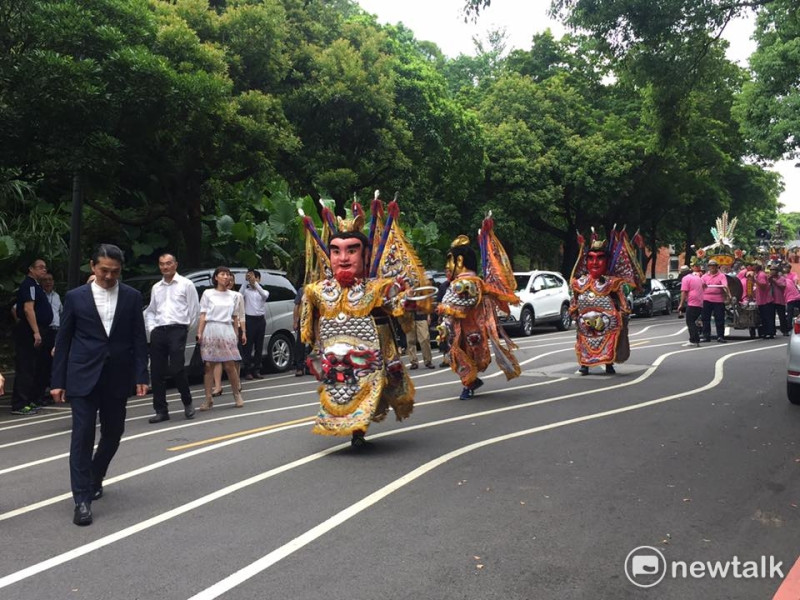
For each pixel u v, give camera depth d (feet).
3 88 35.88
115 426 18.62
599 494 18.53
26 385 34.68
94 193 50.21
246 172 56.08
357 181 68.08
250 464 21.94
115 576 13.98
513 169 99.50
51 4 36.76
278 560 14.57
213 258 62.75
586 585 13.28
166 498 18.81
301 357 44.45
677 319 97.25
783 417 28.35
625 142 105.29
